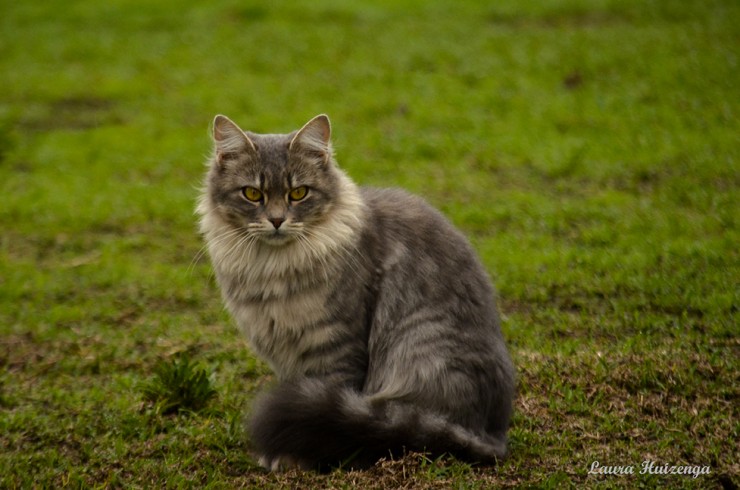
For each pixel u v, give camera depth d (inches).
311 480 319.6
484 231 608.7
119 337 490.0
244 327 348.8
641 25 1059.3
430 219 354.0
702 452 334.0
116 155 806.5
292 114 856.9
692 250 530.3
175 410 394.3
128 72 1034.7
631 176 673.6
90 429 379.2
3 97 969.5
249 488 319.3
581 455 337.4
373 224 345.1
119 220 671.1
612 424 358.9
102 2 1317.7
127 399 407.8
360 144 773.9
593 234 574.6
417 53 1007.0
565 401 379.2
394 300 333.7
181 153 796.6
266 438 321.4
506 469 324.2
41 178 765.3
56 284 566.6
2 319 521.7
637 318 456.1
